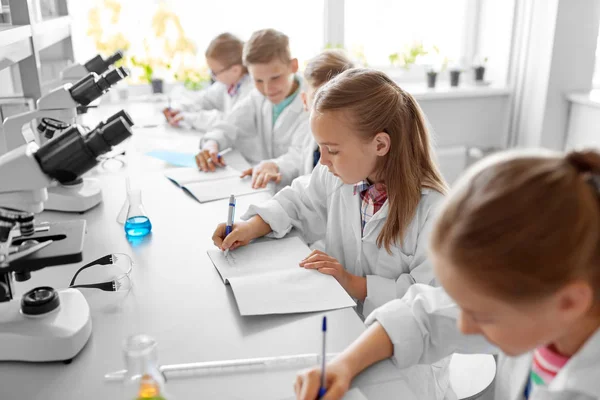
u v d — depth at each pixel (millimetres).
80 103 1596
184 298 1106
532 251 569
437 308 933
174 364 898
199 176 1903
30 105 1844
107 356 925
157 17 3166
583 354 667
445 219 629
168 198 1703
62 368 897
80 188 1641
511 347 650
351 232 1468
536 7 3152
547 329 624
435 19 3516
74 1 3049
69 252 923
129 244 1362
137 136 2494
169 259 1279
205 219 1527
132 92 3344
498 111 3469
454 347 941
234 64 2797
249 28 3285
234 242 1330
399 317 939
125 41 3178
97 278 1169
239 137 2484
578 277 583
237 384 854
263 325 1013
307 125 2236
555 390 677
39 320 937
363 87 1289
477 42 3615
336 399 799
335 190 1494
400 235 1334
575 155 611
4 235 908
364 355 890
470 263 599
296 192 1547
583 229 571
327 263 1224
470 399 1321
